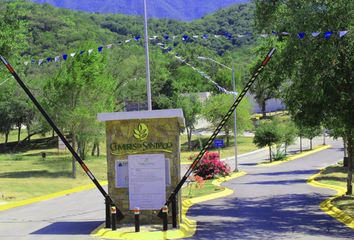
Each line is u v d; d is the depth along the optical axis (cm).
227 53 7438
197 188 2820
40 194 2795
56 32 9131
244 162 5338
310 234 1419
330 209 1952
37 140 7775
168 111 1442
